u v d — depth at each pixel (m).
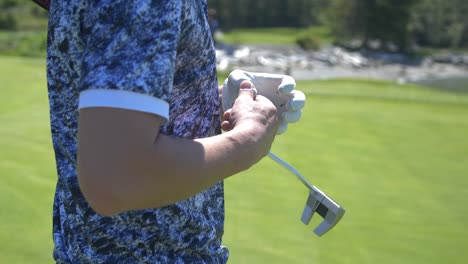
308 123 6.90
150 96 0.92
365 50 44.44
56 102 1.13
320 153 5.70
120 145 0.89
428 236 4.00
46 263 3.08
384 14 45.12
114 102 0.90
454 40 51.97
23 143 5.22
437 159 5.86
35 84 8.22
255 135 1.07
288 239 3.68
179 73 1.08
